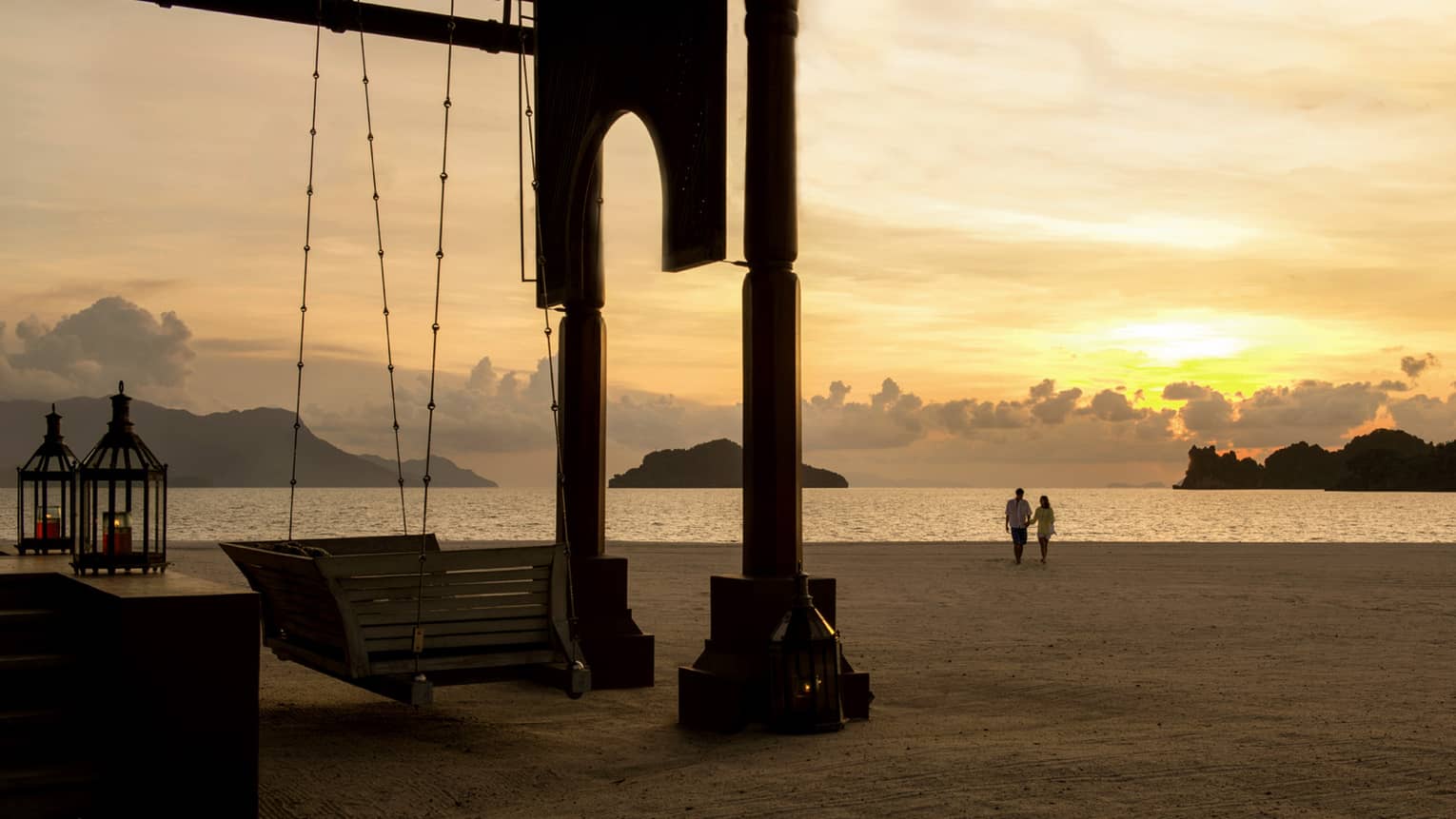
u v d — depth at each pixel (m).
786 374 8.79
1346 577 24.02
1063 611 17.27
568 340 11.03
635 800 6.52
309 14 10.55
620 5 10.14
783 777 6.95
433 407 8.28
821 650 8.33
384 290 8.91
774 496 8.73
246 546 9.73
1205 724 8.60
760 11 8.88
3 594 6.46
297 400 8.89
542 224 11.40
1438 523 106.44
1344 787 6.67
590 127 10.55
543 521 100.19
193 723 5.54
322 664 8.48
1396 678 10.84
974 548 36.38
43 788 5.61
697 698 8.68
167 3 10.17
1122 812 6.14
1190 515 145.25
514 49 11.46
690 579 22.88
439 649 8.26
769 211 8.80
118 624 5.49
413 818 6.30
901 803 6.34
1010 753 7.54
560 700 9.96
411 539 10.73
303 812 6.42
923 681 10.68
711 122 8.84
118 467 6.58
